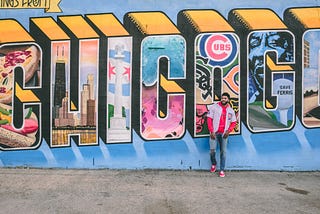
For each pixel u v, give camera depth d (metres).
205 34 9.00
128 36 9.01
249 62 9.02
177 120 9.01
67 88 9.02
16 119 9.04
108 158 9.02
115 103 9.01
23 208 6.27
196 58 9.02
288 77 9.05
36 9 9.02
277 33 9.02
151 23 9.00
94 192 7.15
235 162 9.04
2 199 6.72
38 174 8.48
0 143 9.07
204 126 9.02
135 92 9.01
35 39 9.02
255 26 9.02
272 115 9.03
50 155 9.03
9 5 9.02
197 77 9.02
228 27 9.02
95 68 9.02
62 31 9.02
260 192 7.32
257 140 9.02
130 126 9.02
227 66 9.02
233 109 9.02
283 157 9.04
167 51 9.01
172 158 9.02
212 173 8.75
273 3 9.02
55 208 6.27
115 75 9.02
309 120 9.05
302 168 9.03
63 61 9.02
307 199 6.93
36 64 9.02
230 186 7.70
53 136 9.02
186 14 9.00
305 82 9.05
